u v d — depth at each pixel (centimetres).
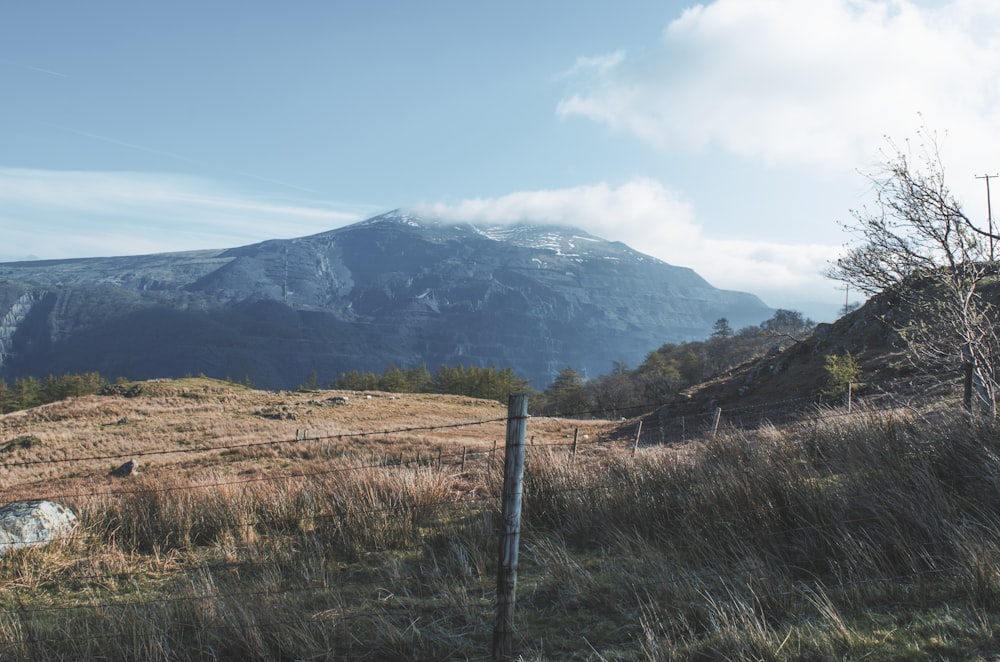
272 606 529
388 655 466
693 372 10575
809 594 468
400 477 917
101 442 3772
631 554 591
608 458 933
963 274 855
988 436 623
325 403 5925
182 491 937
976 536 482
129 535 847
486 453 1969
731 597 465
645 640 441
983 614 392
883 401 1620
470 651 458
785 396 2959
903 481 588
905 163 868
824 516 571
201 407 5422
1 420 4847
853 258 925
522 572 623
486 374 11781
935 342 880
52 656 483
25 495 1784
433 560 662
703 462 785
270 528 846
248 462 2358
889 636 391
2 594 662
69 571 724
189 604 547
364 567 671
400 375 12244
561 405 9800
